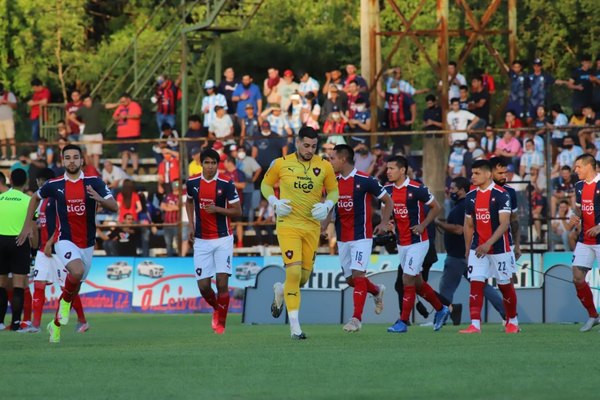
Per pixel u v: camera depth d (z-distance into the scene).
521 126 63.38
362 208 34.72
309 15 99.00
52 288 58.97
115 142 59.31
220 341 32.50
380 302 36.66
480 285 35.22
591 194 35.59
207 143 59.81
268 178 31.80
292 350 28.23
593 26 91.00
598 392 19.58
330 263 51.91
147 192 61.41
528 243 53.69
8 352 28.62
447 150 55.97
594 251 35.88
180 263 58.19
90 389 20.61
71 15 101.88
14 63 102.50
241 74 94.12
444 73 65.62
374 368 23.66
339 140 60.34
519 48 93.56
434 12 96.00
